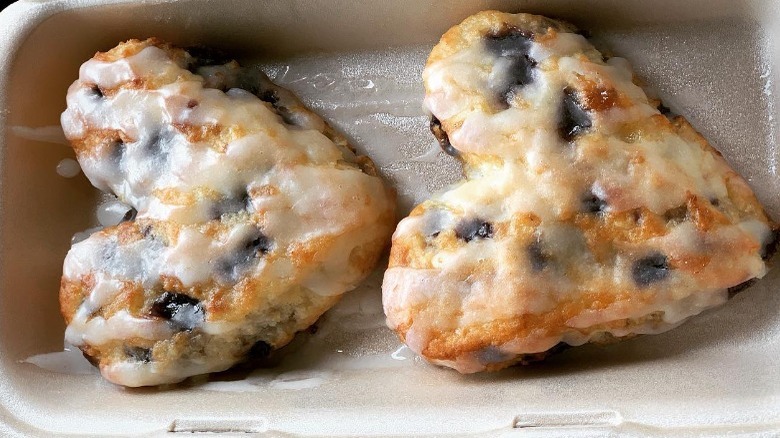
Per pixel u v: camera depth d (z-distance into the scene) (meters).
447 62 0.23
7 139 0.25
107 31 0.26
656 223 0.21
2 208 0.25
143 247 0.24
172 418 0.22
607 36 0.25
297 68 0.27
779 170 0.24
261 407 0.22
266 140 0.24
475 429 0.20
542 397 0.21
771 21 0.24
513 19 0.24
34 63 0.26
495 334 0.21
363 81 0.27
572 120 0.22
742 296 0.23
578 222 0.21
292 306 0.24
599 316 0.21
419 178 0.26
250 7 0.25
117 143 0.25
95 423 0.22
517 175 0.22
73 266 0.24
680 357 0.23
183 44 0.27
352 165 0.25
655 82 0.25
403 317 0.22
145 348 0.24
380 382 0.24
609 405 0.20
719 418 0.19
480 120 0.22
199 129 0.24
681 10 0.25
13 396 0.23
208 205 0.23
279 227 0.23
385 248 0.25
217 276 0.23
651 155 0.21
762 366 0.22
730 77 0.25
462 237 0.22
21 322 0.25
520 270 0.21
